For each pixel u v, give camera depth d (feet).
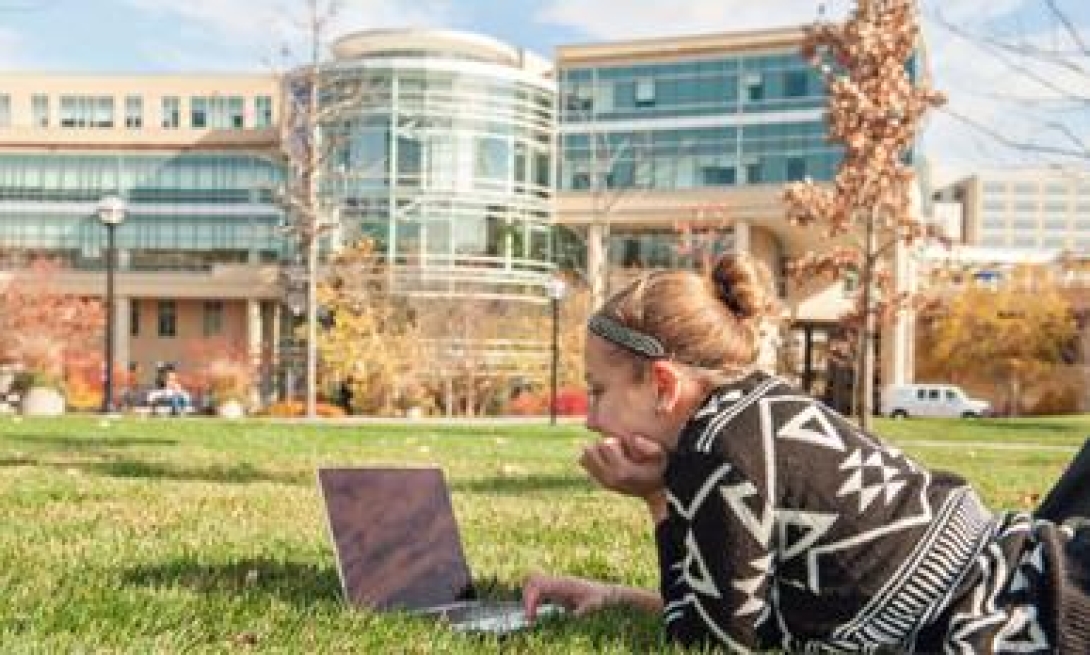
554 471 33.91
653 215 161.38
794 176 157.48
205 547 16.05
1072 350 171.94
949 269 144.77
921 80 67.97
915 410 148.87
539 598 11.23
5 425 62.13
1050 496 10.07
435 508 12.48
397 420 90.74
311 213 110.01
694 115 163.73
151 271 186.91
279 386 150.92
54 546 15.72
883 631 8.67
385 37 156.56
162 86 207.72
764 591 8.77
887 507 8.67
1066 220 315.17
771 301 9.67
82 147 197.88
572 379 125.29
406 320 129.39
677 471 8.86
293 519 19.99
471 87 155.33
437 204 152.56
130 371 173.88
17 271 167.22
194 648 9.37
